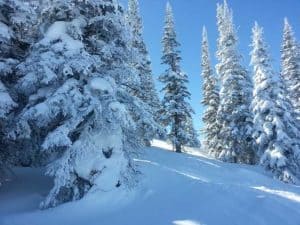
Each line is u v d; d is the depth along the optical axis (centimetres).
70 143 1330
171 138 3788
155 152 3366
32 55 1420
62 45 1398
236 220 1045
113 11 1568
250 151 4084
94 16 1587
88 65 1388
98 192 1363
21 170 1980
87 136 1408
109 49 1518
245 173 2941
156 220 1121
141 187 1440
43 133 1532
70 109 1373
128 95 1588
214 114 4712
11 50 1623
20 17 1584
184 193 1334
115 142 1455
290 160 3003
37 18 1617
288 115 3064
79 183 1401
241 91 3997
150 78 3872
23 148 1611
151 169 1744
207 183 1420
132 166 1509
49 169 1370
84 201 1338
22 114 1401
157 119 3781
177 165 2934
